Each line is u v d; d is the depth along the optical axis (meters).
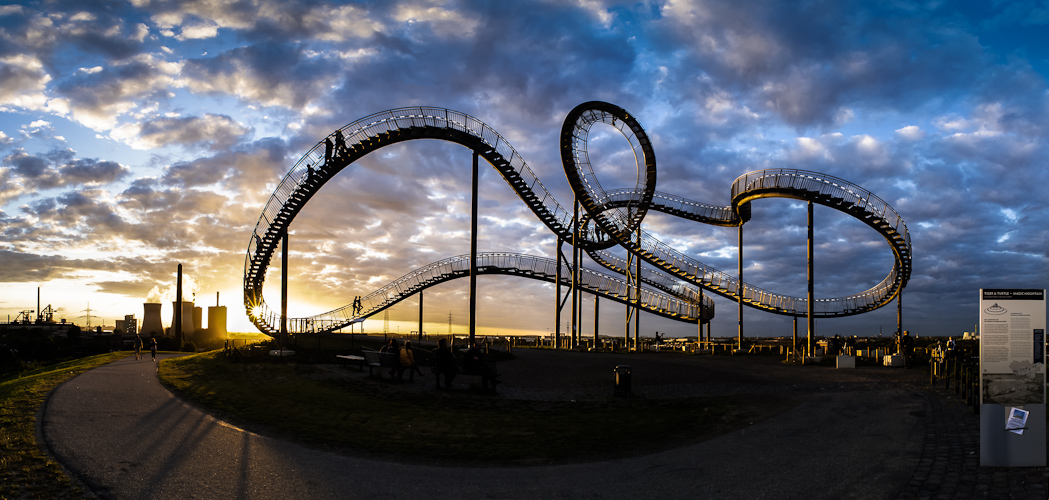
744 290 54.19
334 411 19.27
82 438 13.85
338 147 42.78
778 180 45.38
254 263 43.28
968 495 9.60
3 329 97.12
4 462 11.52
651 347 55.97
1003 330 11.20
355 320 40.91
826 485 10.54
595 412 20.06
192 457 12.78
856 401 19.47
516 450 14.43
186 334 97.50
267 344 39.59
